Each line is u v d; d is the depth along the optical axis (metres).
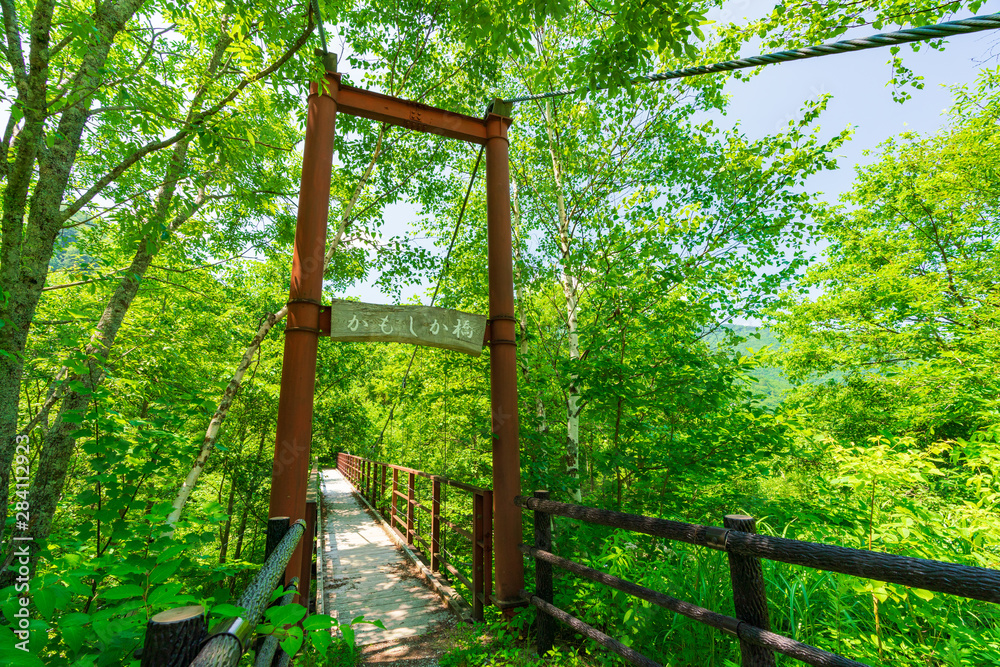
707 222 5.30
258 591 1.06
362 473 11.20
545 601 2.88
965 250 9.21
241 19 3.13
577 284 6.05
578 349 5.84
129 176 4.08
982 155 8.27
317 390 11.23
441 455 9.80
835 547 1.27
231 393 4.33
